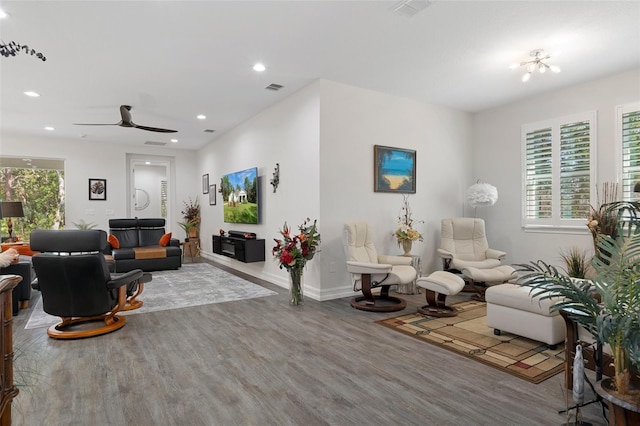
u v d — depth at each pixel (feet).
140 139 25.64
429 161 17.92
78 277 9.98
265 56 12.20
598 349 5.82
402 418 6.24
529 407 6.56
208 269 22.18
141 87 15.01
